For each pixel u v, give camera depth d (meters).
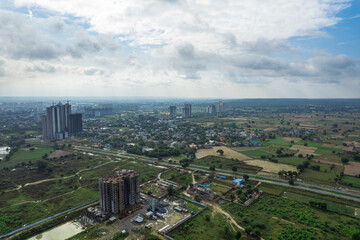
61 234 175.50
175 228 181.12
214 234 173.62
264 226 181.50
